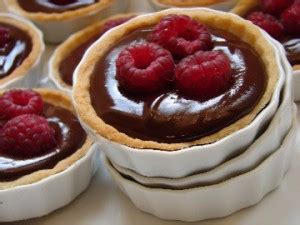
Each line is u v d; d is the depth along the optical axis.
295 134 0.24
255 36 0.25
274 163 0.24
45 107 0.29
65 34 0.37
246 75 0.23
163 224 0.25
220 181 0.23
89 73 0.25
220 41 0.24
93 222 0.25
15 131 0.26
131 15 0.36
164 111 0.22
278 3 0.30
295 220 0.24
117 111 0.22
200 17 0.26
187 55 0.23
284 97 0.23
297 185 0.25
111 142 0.22
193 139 0.22
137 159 0.22
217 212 0.24
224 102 0.22
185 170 0.22
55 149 0.26
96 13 0.37
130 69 0.23
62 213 0.26
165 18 0.24
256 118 0.22
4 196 0.25
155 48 0.23
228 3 0.35
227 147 0.22
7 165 0.26
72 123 0.28
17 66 0.33
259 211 0.25
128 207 0.26
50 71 0.34
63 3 0.37
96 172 0.28
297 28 0.29
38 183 0.25
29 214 0.26
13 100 0.28
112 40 0.26
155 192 0.23
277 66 0.23
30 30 0.36
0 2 0.40
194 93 0.22
